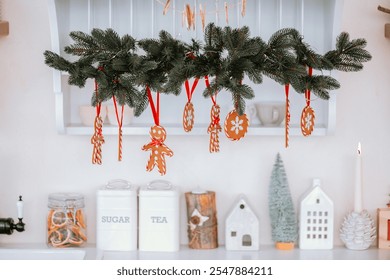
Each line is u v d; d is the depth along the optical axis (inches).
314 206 92.1
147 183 94.1
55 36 85.7
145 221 91.0
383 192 94.3
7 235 94.0
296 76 78.0
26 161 93.7
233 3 91.5
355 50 82.3
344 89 93.4
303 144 93.9
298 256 89.3
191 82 92.4
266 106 89.4
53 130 93.5
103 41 78.5
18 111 93.2
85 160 93.9
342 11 87.1
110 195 90.9
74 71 79.0
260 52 78.0
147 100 81.5
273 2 92.0
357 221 91.7
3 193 93.8
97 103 80.4
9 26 92.4
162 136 80.8
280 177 91.6
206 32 78.9
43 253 89.4
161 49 78.4
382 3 92.4
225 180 94.1
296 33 80.6
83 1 91.5
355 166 93.6
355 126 93.7
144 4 92.0
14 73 92.8
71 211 91.2
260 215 94.4
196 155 93.8
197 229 91.7
